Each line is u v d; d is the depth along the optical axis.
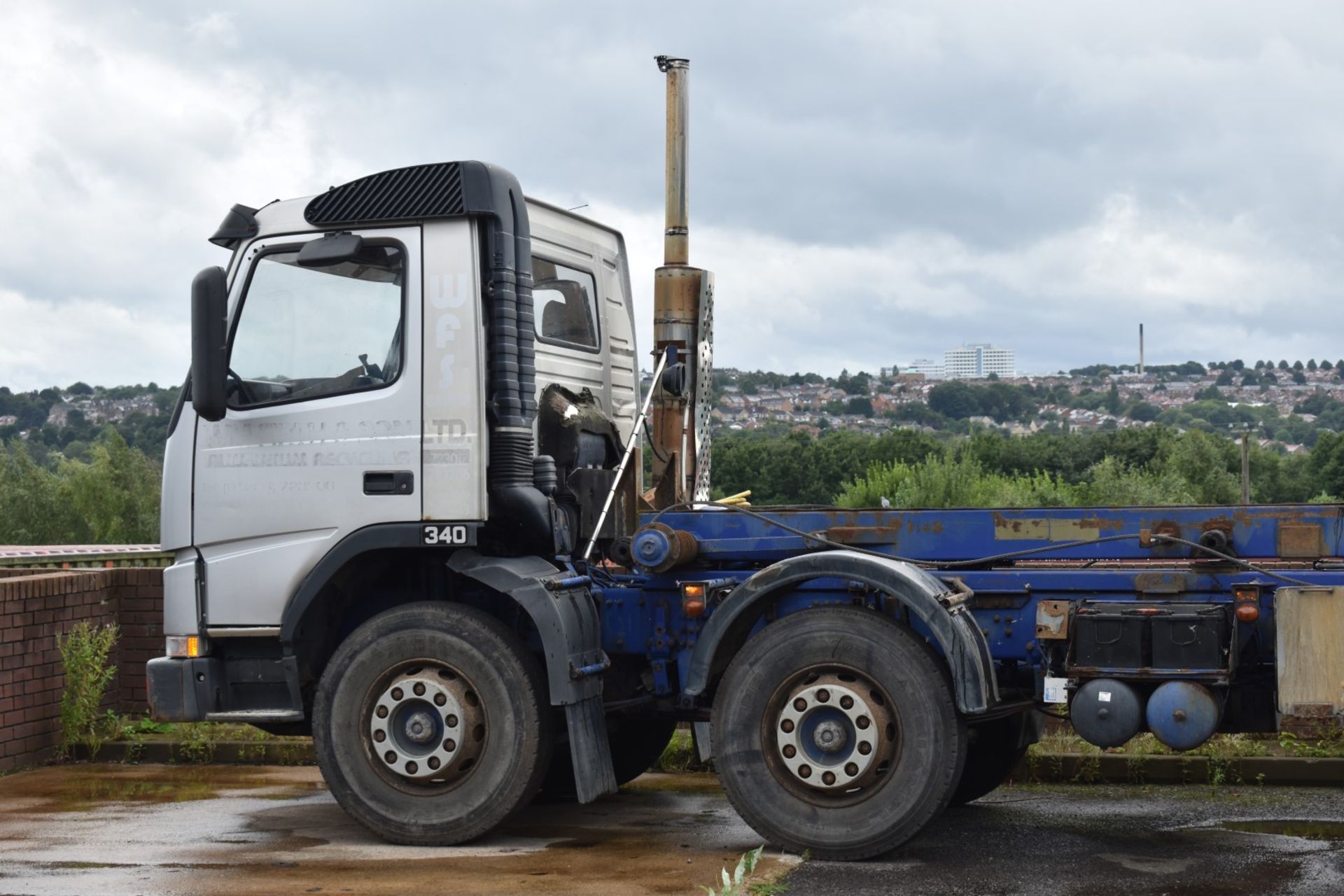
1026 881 6.03
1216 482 49.41
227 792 8.37
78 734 9.53
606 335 8.64
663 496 8.96
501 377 7.02
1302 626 6.16
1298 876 6.14
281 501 7.09
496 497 7.00
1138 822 7.39
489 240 7.04
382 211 7.07
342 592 7.33
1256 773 8.46
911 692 6.36
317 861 6.53
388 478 6.98
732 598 6.70
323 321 7.14
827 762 6.44
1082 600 6.56
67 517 57.84
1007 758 7.70
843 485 32.16
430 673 6.87
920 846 6.76
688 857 6.61
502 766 6.78
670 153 9.86
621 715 7.52
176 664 7.19
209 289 6.92
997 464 43.19
